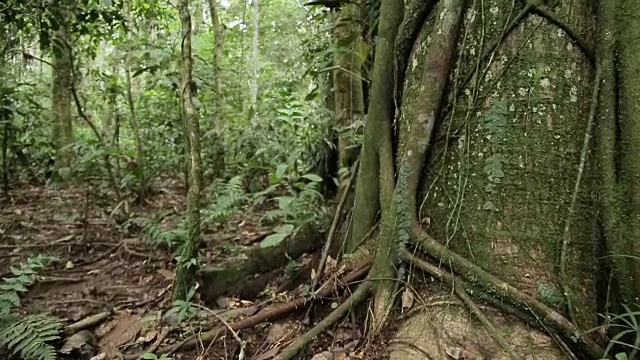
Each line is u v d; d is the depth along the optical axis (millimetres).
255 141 6688
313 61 6555
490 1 2699
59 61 7426
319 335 2760
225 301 3432
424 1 2916
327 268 3205
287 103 6695
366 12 4695
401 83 3062
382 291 2713
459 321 2438
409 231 2693
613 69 2537
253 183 5859
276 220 5223
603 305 2461
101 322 3365
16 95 7324
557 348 2326
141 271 4254
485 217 2578
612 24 2553
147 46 6195
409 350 2430
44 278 3984
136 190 6336
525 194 2549
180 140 7871
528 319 2377
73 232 5152
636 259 2375
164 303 3531
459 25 2732
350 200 3525
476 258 2553
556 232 2518
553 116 2578
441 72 2727
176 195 7035
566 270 2473
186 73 3566
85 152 5480
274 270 3559
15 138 6961
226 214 3971
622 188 2455
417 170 2760
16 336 2914
